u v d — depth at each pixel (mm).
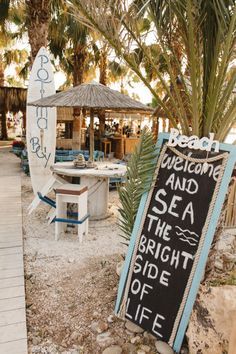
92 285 2889
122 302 2340
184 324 1988
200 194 2111
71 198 4047
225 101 2186
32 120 5977
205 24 2096
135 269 2320
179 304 2035
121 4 2135
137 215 2402
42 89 6066
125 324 2332
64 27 9766
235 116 2195
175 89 2344
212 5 2000
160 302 2129
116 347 2084
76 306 2572
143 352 2062
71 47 11742
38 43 7137
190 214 2127
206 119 2242
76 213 4523
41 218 4953
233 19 1904
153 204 2350
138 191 2443
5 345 2035
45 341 2166
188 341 2018
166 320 2072
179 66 2297
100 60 12484
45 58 6086
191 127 2398
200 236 2043
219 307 1865
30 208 5023
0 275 2943
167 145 2385
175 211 2211
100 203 5078
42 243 3980
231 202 4598
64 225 4367
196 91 2145
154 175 2389
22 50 19656
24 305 2473
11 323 2254
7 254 3436
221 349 1817
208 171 2104
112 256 3592
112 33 2184
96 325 2316
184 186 2209
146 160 2418
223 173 2027
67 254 3648
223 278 2680
